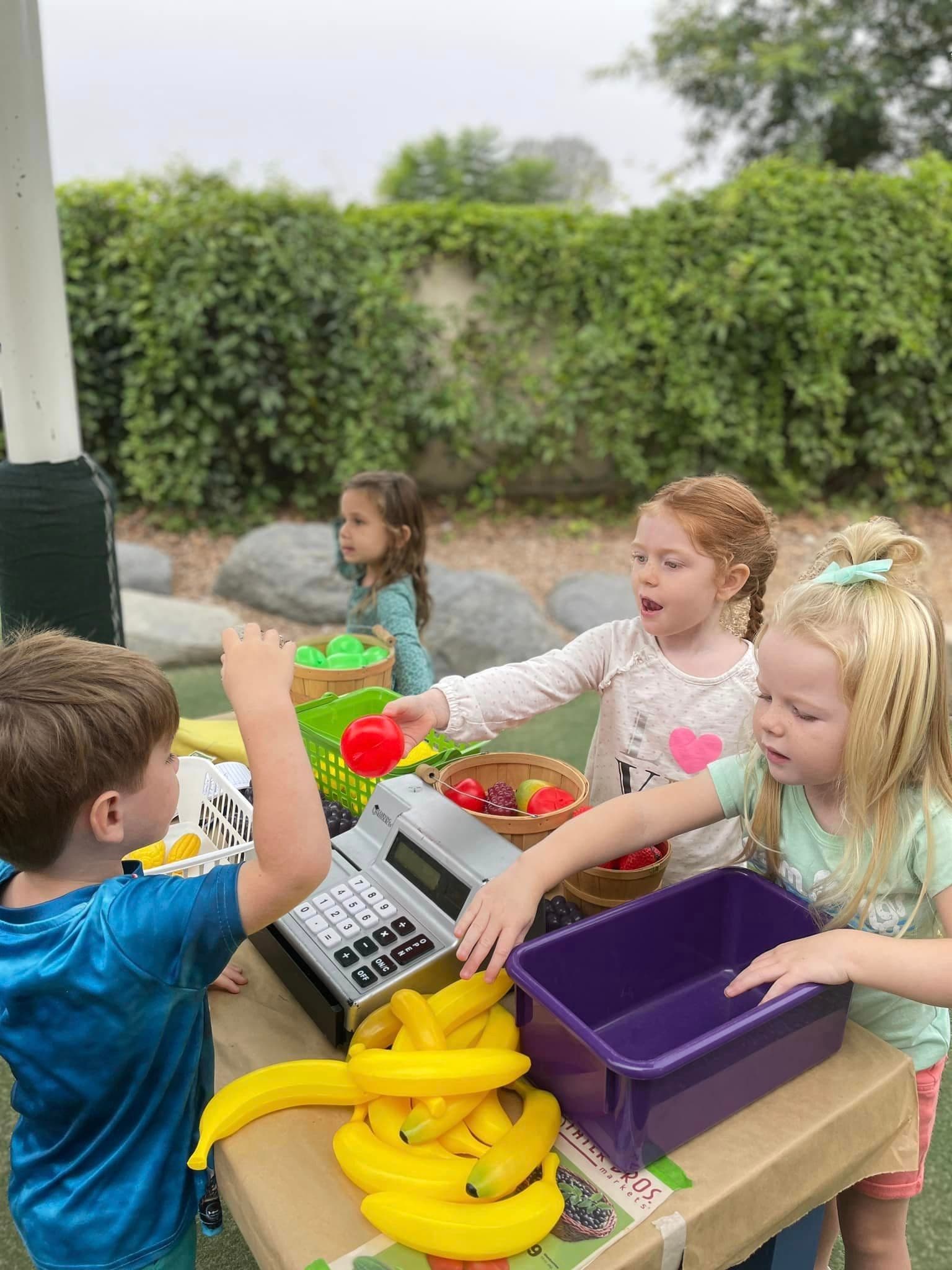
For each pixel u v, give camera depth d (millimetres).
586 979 1138
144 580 5078
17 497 2492
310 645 2264
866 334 6031
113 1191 1027
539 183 12922
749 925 1234
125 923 928
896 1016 1258
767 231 5895
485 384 6207
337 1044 1123
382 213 5898
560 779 1541
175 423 5762
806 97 10867
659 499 1596
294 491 6254
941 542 6062
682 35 11180
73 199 5492
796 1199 995
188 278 5434
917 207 6023
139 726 984
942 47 10617
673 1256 891
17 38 2264
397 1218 866
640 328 5949
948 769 1137
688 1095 946
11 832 978
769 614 1159
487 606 4617
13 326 2432
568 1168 949
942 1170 1869
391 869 1289
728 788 1286
